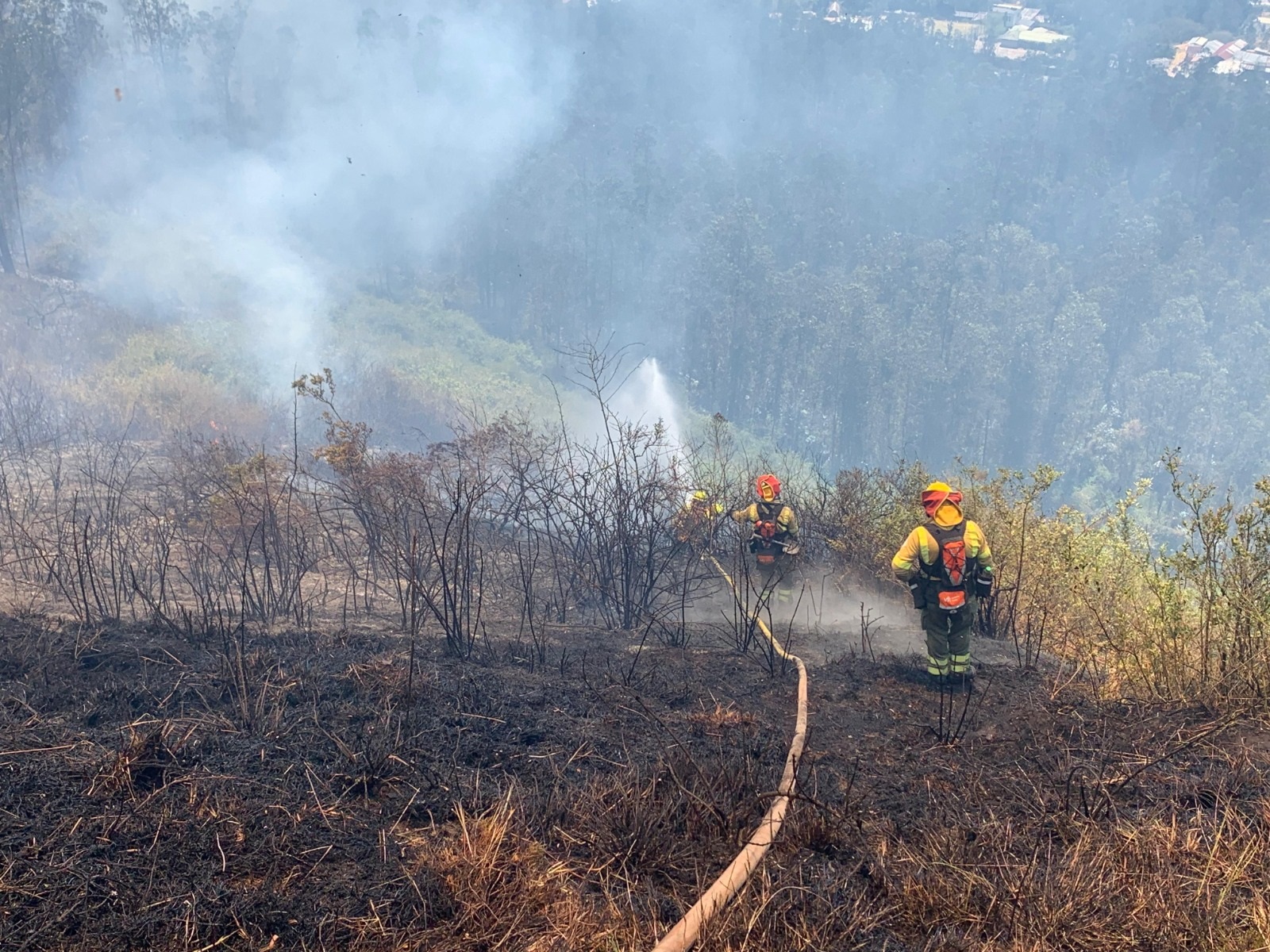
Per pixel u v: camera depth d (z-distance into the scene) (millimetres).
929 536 6199
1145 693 5859
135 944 3109
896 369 81938
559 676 6043
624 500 8344
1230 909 3527
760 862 3766
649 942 3334
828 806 4273
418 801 4090
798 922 3443
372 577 8344
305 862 3609
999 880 3721
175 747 4266
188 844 3604
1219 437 81312
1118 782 4617
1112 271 97000
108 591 7086
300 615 6902
